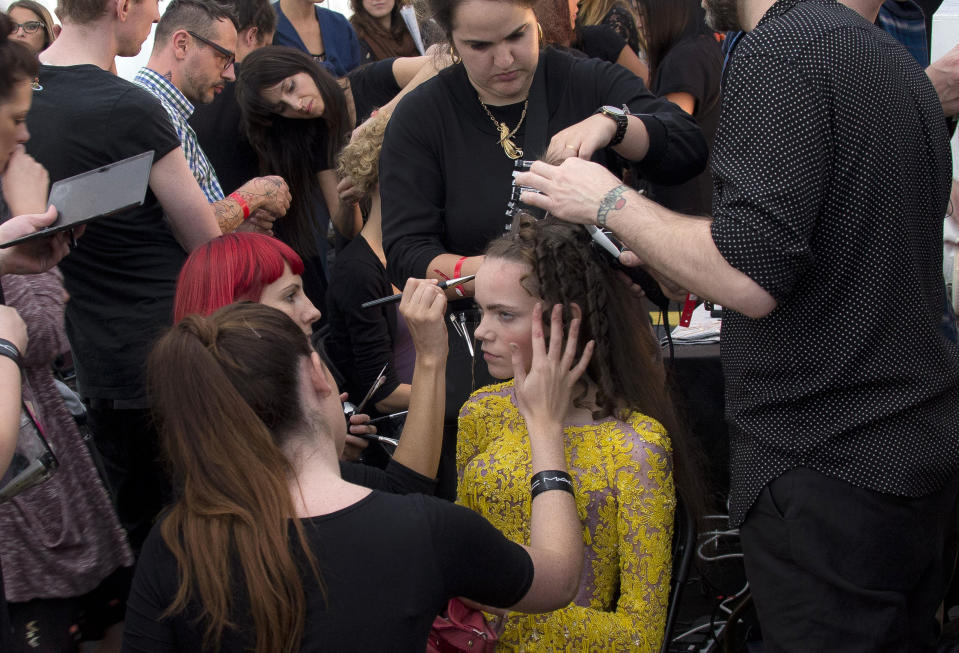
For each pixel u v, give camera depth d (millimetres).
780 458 1560
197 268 1747
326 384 1269
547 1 2787
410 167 2213
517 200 2092
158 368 1191
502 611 1558
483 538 1242
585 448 1710
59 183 2080
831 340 1492
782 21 1479
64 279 2492
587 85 2201
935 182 1555
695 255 1434
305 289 3619
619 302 1807
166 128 2457
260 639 1093
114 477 2643
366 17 4590
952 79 2125
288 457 1202
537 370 1599
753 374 1570
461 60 2189
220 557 1115
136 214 2471
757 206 1385
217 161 3527
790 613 1579
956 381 1565
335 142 3428
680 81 3418
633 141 1985
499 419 1864
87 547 2033
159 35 3064
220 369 1160
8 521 1925
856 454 1510
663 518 1654
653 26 3531
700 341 2957
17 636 1979
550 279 1694
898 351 1493
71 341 2566
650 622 1617
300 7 4309
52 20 4699
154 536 1192
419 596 1152
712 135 3543
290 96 3273
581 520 1677
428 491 1742
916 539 1550
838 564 1530
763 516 1598
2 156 1812
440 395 1770
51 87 2398
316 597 1117
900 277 1479
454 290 2113
